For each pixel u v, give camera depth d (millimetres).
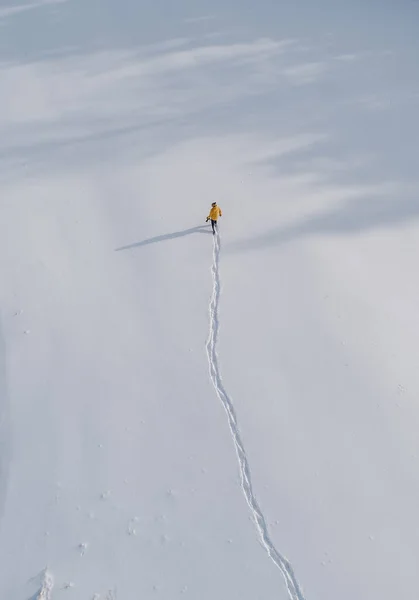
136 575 8133
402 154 15617
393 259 12750
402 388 10406
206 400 10234
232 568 8234
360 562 8328
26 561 8242
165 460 9406
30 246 12969
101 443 9602
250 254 12875
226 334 11289
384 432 9812
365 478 9234
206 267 12602
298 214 13883
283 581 8125
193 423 9906
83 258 12734
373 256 12812
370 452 9555
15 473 9203
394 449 9602
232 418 9977
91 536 8508
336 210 13984
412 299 11906
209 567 8234
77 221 13625
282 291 12070
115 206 14039
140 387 10391
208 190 14516
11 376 10500
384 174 14992
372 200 14250
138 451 9508
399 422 9945
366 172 15070
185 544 8453
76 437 9672
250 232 13406
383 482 9188
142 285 12188
